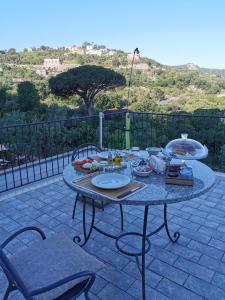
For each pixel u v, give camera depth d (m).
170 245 2.46
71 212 3.14
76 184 1.77
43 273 1.46
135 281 2.01
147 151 2.37
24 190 3.80
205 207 3.21
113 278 2.04
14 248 2.43
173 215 3.02
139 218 2.97
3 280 2.04
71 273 1.46
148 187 1.70
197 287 1.95
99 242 2.52
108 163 2.10
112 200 1.54
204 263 2.21
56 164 5.31
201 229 2.73
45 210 3.20
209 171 1.99
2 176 4.66
